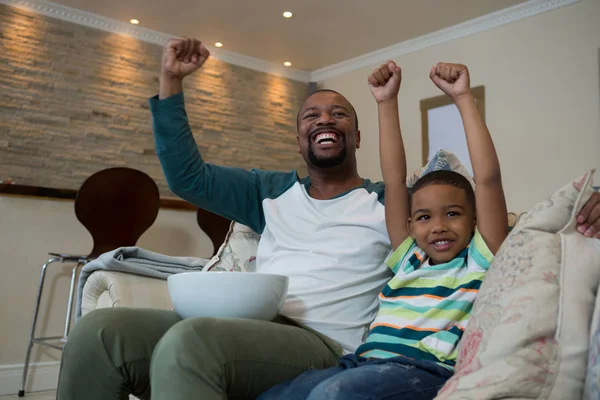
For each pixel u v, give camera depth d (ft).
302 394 3.01
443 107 14.26
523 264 2.74
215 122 15.29
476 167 3.79
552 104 12.35
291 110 17.01
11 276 10.53
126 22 13.69
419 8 13.00
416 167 14.75
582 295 2.54
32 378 10.57
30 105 12.22
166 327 3.68
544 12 12.64
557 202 2.87
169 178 4.58
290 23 13.80
